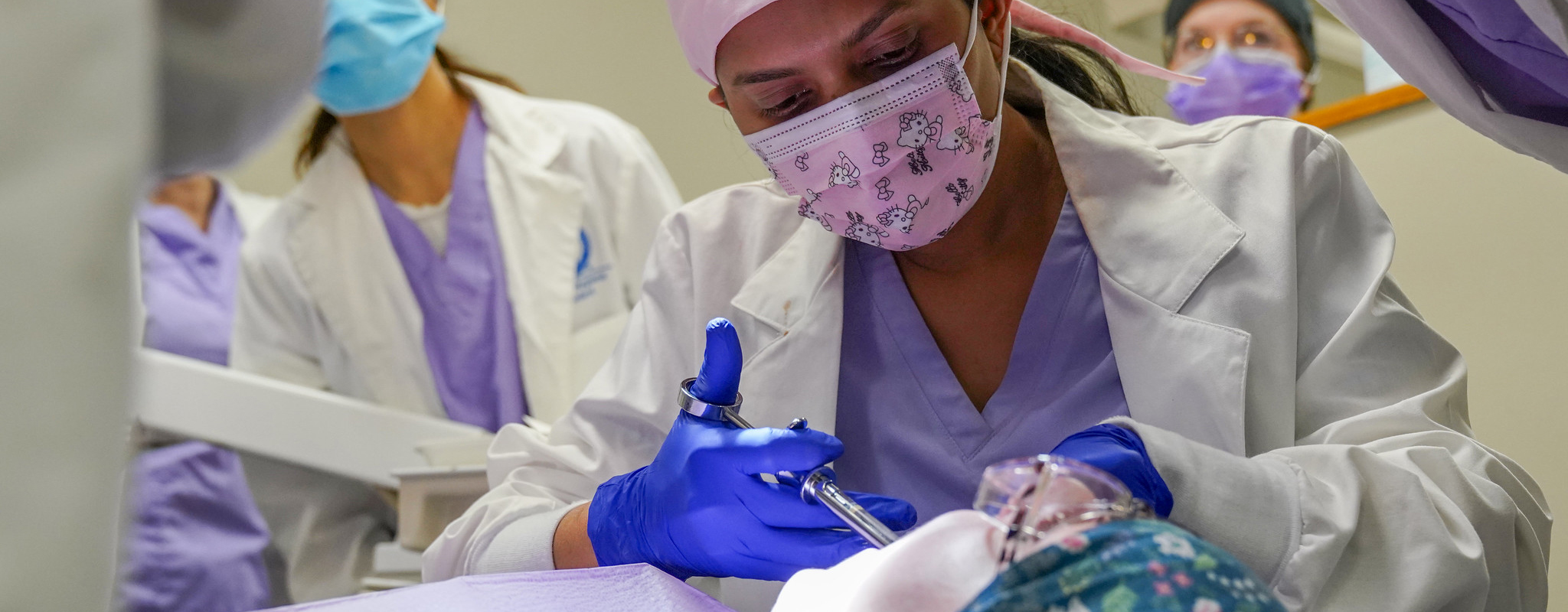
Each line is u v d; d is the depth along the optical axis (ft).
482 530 4.10
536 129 8.30
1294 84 7.47
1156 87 7.82
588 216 8.04
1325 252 3.93
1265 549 2.85
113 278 1.15
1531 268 5.22
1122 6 8.22
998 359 4.13
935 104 3.74
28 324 1.07
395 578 6.25
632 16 11.79
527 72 11.24
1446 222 5.50
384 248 7.83
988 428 3.97
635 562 3.44
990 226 4.21
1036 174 4.31
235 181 11.02
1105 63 4.88
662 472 3.35
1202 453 2.99
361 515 8.20
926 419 4.06
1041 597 1.67
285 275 8.02
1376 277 3.84
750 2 3.63
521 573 2.87
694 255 4.64
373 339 7.74
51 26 1.11
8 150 1.07
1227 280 3.79
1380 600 2.85
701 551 3.22
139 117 1.20
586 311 7.88
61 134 1.12
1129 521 1.78
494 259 7.77
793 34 3.66
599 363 7.75
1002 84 4.03
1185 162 4.13
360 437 7.47
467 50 10.98
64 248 1.10
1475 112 3.53
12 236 1.07
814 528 3.08
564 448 4.61
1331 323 3.81
